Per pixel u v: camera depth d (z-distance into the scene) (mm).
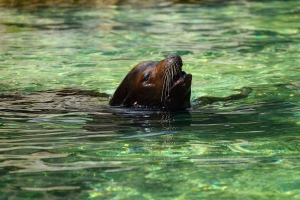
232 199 12414
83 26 39469
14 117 20234
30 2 48562
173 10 46500
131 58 30688
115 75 27328
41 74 27422
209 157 15305
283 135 17406
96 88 25062
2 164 14836
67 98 23328
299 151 15742
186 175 13867
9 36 36250
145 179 13609
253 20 42125
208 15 44312
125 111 21219
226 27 39531
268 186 13125
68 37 36000
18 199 12445
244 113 20531
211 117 20078
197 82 25953
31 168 14477
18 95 23719
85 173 14047
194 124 19094
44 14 44000
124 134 17828
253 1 51156
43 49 32812
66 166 14617
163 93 21312
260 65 29156
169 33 37438
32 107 21781
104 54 31719
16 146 16547
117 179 13625
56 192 12836
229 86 25125
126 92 22312
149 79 21688
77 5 48031
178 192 12805
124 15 43969
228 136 17438
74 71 28078
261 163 14734
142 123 19328
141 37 36156
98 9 46469
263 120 19422
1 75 27188
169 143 16734
